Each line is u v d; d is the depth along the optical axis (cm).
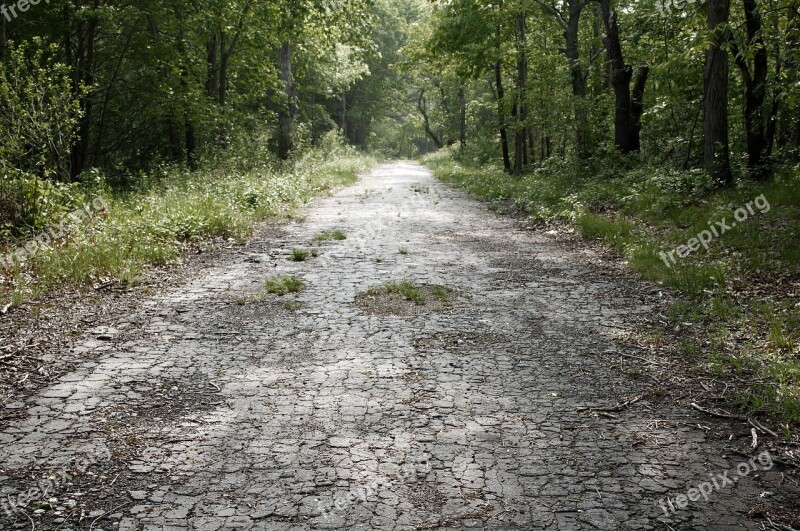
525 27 2734
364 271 941
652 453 412
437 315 718
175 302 769
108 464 393
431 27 3278
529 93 2431
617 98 1973
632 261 965
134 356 583
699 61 1404
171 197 1439
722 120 1345
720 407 481
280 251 1102
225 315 716
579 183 1819
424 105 6919
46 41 2027
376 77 6744
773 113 1485
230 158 2302
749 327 647
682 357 584
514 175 2705
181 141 2556
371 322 691
